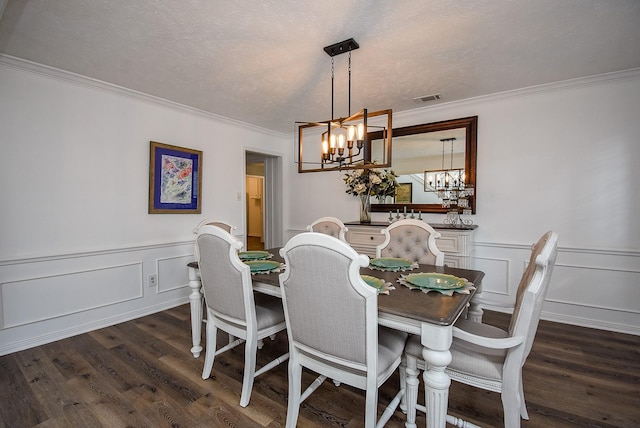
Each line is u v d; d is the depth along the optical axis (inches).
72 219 104.4
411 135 142.2
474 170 128.3
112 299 114.3
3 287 90.6
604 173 106.7
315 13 69.1
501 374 51.6
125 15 69.7
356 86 112.2
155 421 63.3
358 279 48.2
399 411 67.6
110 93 112.7
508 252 123.6
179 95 121.0
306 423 63.1
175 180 132.6
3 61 88.7
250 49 84.9
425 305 54.5
